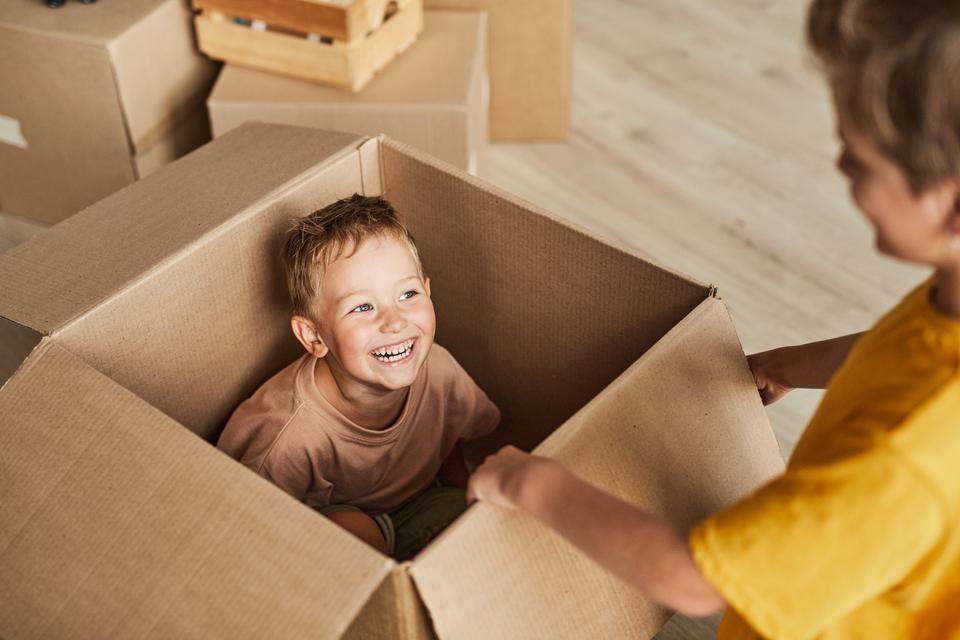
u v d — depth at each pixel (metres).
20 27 1.54
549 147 2.11
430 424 1.23
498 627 0.75
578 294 1.10
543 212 1.07
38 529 0.78
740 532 0.57
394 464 1.21
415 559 0.69
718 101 2.26
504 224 1.11
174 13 1.63
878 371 0.58
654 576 0.62
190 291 1.02
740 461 0.92
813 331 1.69
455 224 1.17
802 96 2.28
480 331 1.27
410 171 1.16
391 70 1.64
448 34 1.73
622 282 1.04
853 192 0.54
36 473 0.80
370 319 1.09
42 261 0.97
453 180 1.12
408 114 1.56
